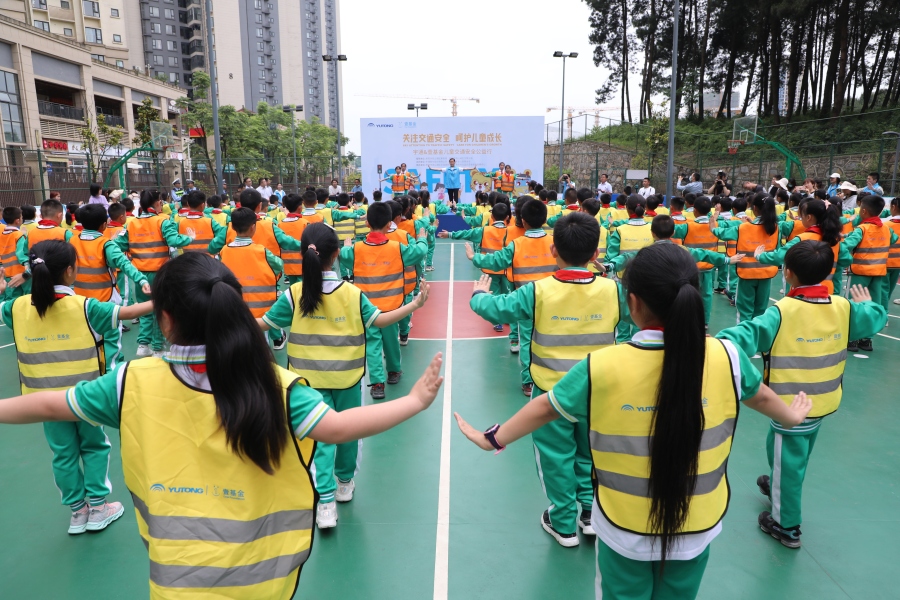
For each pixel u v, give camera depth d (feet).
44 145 107.86
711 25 114.42
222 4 246.27
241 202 24.90
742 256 19.42
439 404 17.61
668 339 5.59
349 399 11.81
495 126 84.94
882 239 22.36
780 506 10.59
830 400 9.99
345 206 40.27
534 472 13.52
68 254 10.37
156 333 22.06
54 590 9.77
